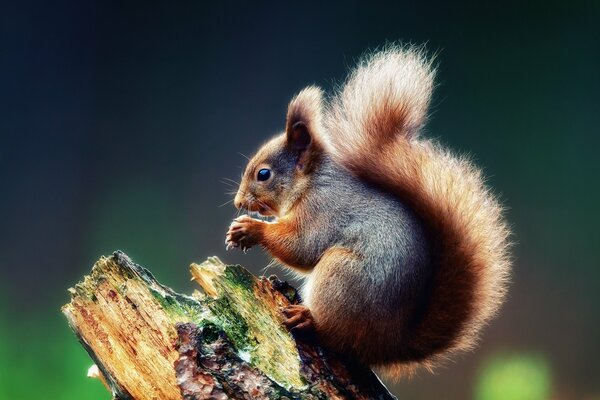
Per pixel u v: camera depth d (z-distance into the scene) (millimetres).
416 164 4195
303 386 4125
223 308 4137
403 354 4176
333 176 4211
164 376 4105
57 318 6699
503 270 4195
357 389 4145
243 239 4219
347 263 4168
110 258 4137
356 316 4156
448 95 8641
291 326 4152
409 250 4172
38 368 5488
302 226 4207
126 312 4121
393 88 4199
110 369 4121
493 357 6918
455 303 4180
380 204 4191
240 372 4102
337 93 4234
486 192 4207
